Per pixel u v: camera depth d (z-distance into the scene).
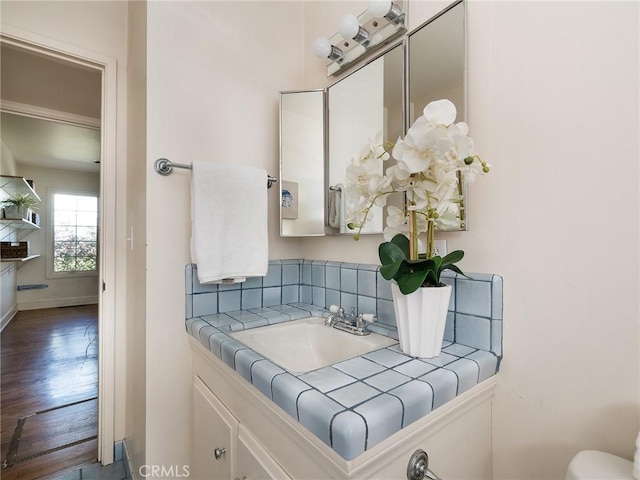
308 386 0.60
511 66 0.77
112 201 1.54
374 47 1.12
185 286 1.18
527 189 0.74
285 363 1.03
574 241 0.67
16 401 2.06
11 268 4.23
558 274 0.69
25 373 2.49
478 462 0.76
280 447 0.64
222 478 0.88
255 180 1.21
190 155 1.20
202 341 1.01
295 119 1.35
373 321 1.03
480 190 0.82
